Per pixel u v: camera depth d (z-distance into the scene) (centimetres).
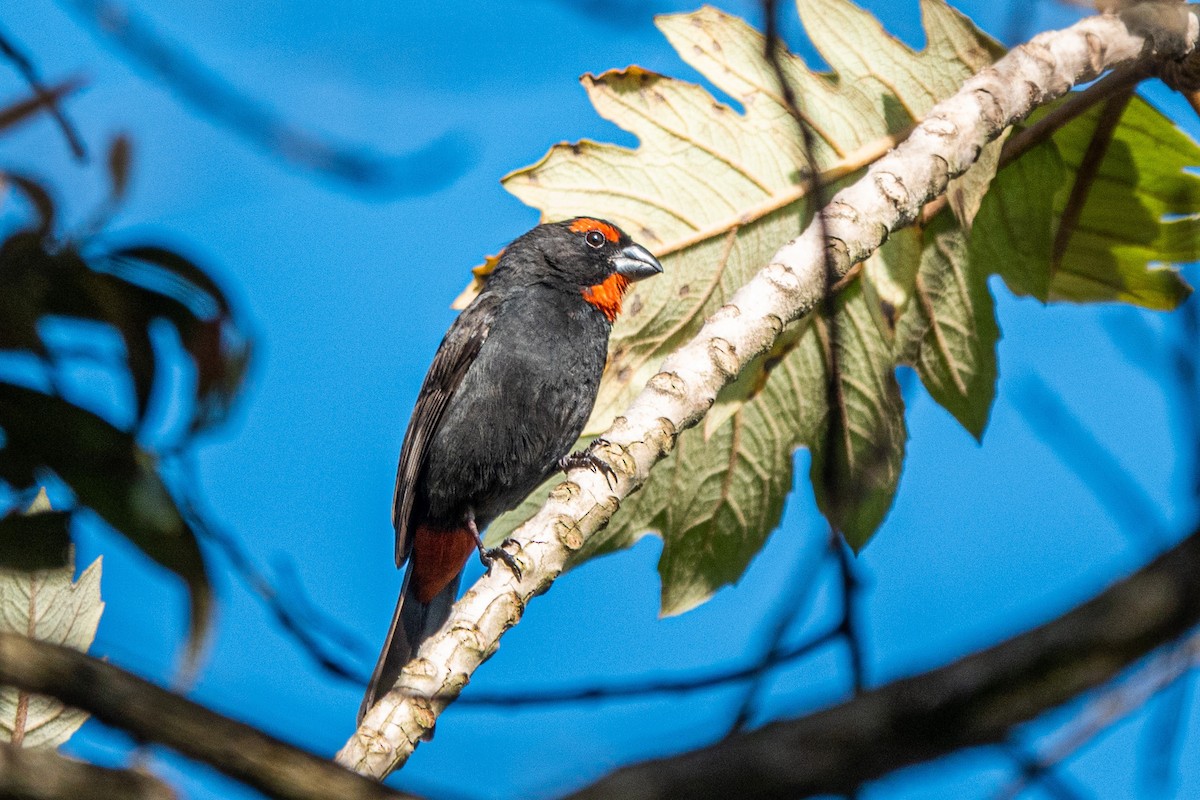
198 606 544
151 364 544
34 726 634
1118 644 320
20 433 534
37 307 513
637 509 984
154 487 537
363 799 377
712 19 984
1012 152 955
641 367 1001
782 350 974
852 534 965
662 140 980
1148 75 896
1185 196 1012
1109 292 1087
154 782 412
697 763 346
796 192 979
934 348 988
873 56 981
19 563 616
